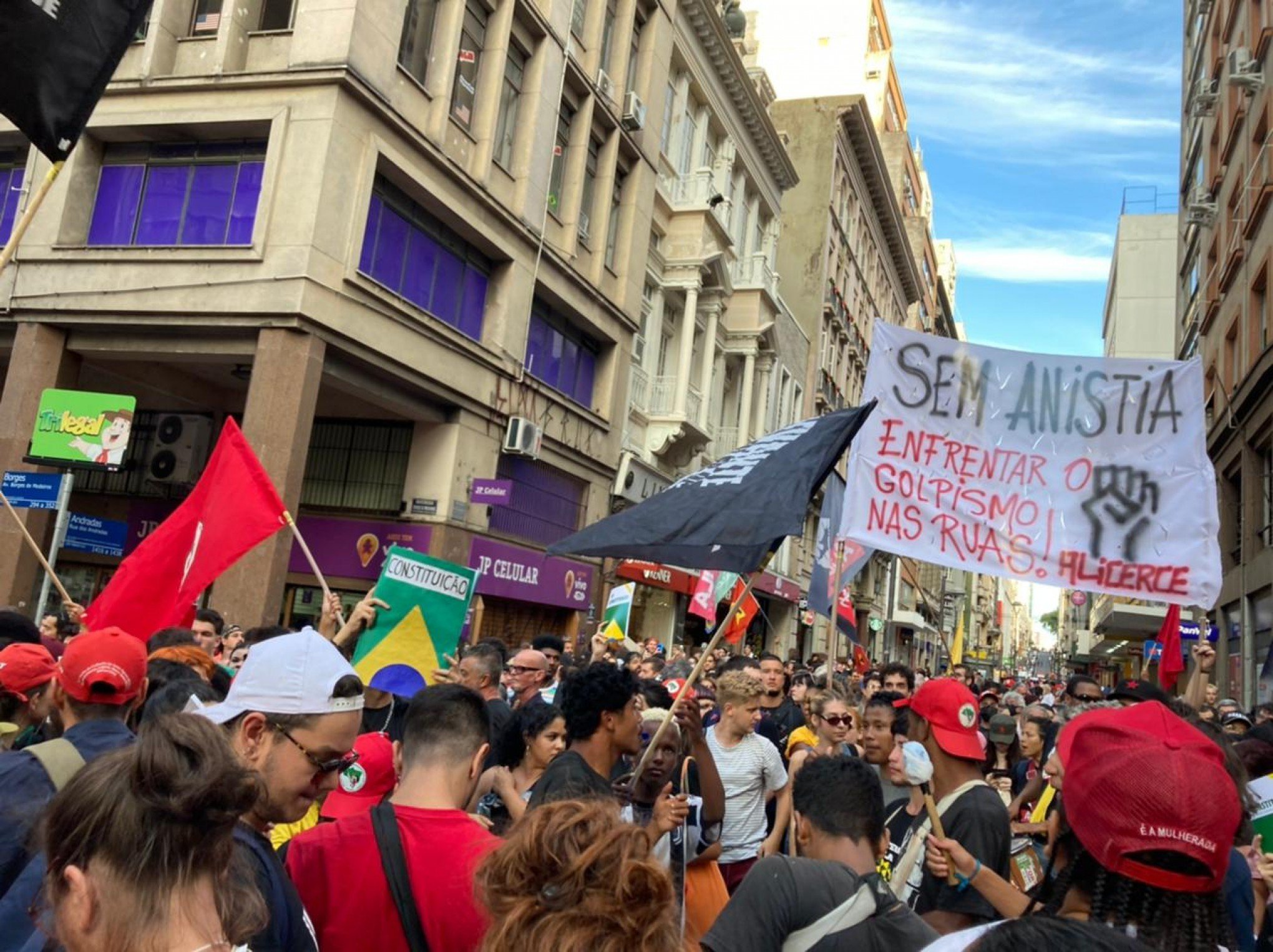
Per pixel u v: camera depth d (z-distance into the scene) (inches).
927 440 262.8
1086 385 259.3
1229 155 850.1
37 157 582.2
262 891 85.0
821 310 1476.4
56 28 190.7
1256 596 714.8
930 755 148.3
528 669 247.4
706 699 252.7
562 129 767.1
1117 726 84.0
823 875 100.3
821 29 2097.7
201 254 539.5
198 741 65.3
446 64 615.8
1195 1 1108.5
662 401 966.4
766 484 157.2
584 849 68.2
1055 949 46.4
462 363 649.0
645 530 159.6
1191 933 76.0
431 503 641.6
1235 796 78.4
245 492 231.1
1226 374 844.6
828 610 511.5
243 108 542.6
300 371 513.3
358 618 204.5
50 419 474.6
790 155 1523.1
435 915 97.3
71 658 119.4
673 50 937.5
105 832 60.5
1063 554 249.9
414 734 110.8
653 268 944.3
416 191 600.1
